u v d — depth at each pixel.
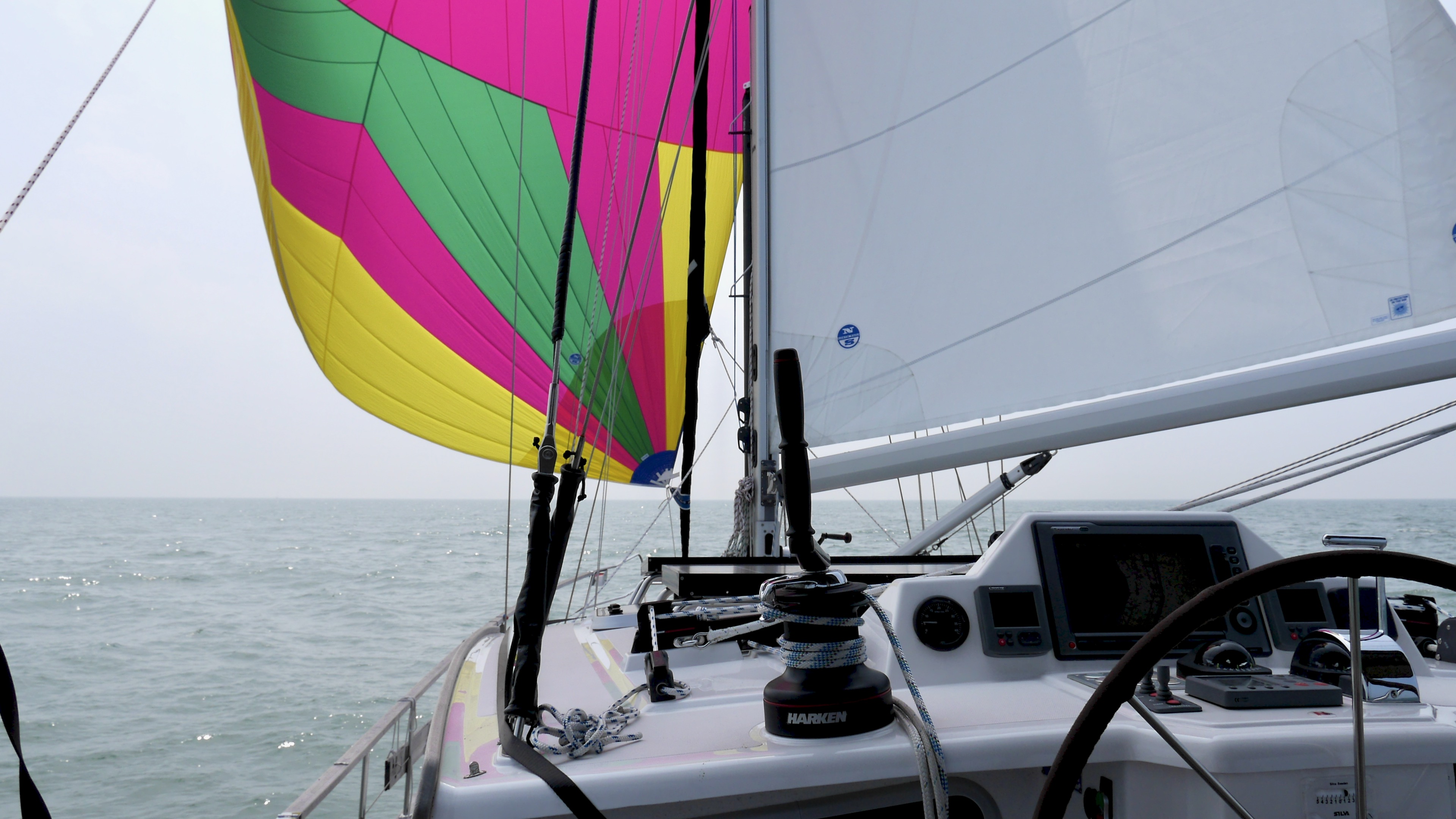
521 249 7.03
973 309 2.22
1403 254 1.97
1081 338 2.16
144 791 9.88
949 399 2.22
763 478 2.32
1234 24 2.11
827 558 1.27
